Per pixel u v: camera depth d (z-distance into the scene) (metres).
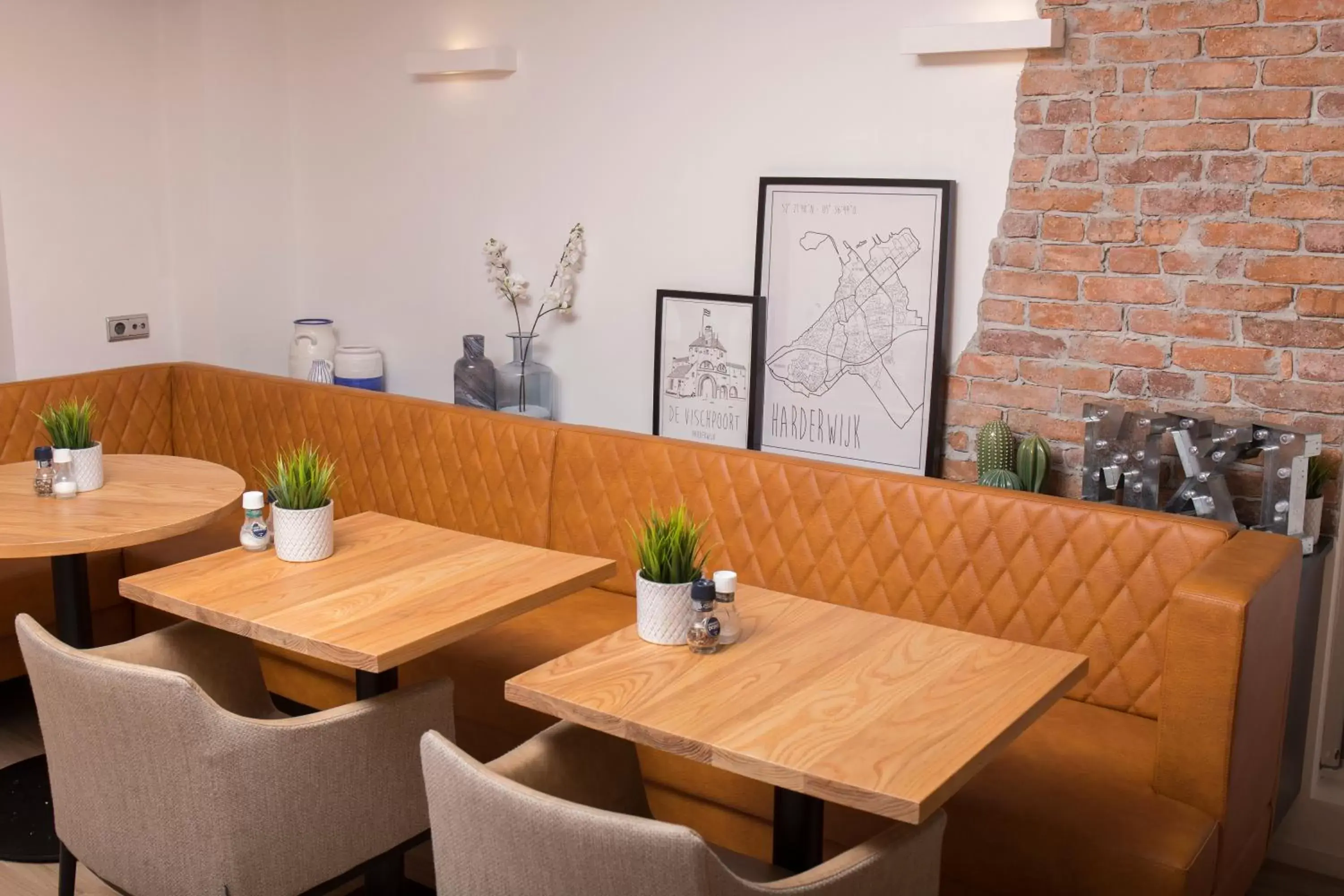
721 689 2.15
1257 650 2.50
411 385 5.34
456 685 3.22
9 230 4.90
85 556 3.40
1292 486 3.17
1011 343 3.87
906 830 1.97
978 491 3.10
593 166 4.64
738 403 4.37
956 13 3.79
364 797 2.41
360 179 5.30
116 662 2.18
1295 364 3.44
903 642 2.38
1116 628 2.92
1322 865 3.28
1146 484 3.47
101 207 5.17
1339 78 3.27
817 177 4.10
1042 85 3.69
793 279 4.18
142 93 5.23
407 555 2.88
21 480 3.53
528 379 4.80
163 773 2.21
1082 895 2.39
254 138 5.35
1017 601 3.04
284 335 5.57
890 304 4.00
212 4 5.12
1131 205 3.61
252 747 2.20
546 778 2.21
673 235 4.49
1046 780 2.56
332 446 4.29
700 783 2.84
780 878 2.17
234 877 2.23
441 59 4.80
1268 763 2.77
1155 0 3.49
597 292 4.72
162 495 3.38
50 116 4.96
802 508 3.35
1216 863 2.46
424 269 5.19
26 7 4.83
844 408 4.15
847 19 3.98
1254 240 3.45
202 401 4.69
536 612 3.49
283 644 2.40
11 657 3.77
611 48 4.51
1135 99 3.56
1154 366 3.65
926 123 3.90
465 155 4.97
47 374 5.09
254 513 2.89
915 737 1.98
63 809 2.41
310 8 5.30
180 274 5.41
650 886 1.66
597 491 3.70
